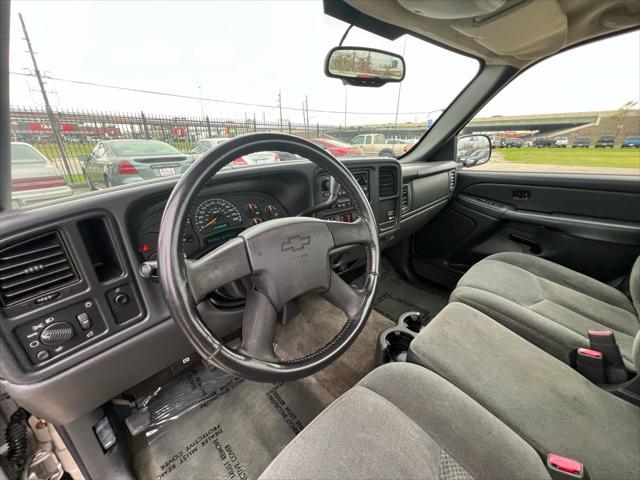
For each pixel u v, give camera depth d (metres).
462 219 2.09
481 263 1.47
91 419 0.94
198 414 1.25
